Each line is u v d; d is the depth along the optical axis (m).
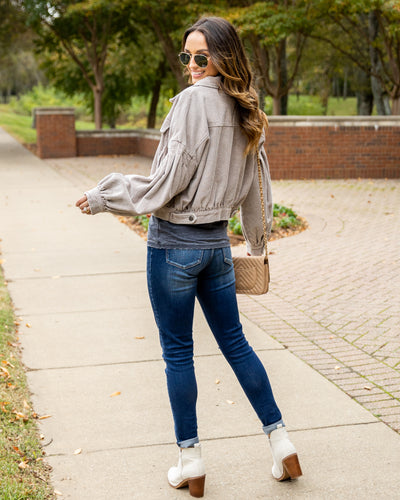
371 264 7.07
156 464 3.05
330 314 5.39
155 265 2.64
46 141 20.55
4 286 6.36
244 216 2.89
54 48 24.00
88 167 18.06
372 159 15.16
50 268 7.13
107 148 21.45
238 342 2.77
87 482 2.89
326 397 3.75
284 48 21.97
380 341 4.70
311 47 24.14
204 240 2.61
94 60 23.25
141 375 4.15
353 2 14.80
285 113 22.91
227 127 2.58
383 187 13.57
